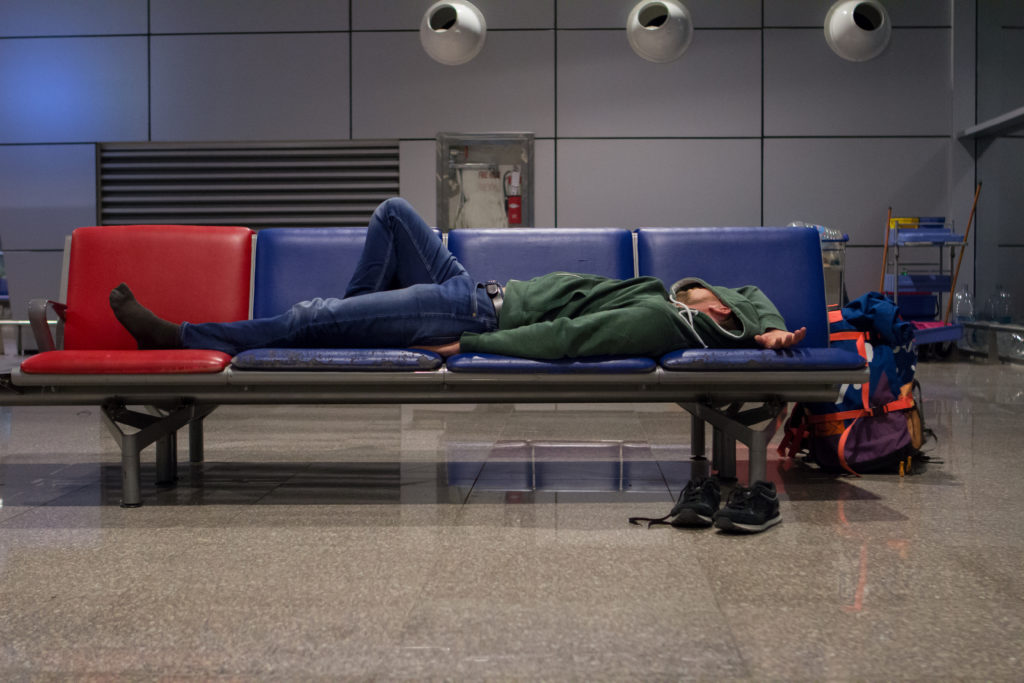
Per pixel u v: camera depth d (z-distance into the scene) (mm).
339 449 2869
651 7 5875
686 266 2449
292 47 6172
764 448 2068
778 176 6219
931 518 1924
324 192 6297
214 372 2018
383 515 1969
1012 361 6023
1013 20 5738
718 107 6172
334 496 2168
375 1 6129
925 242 5922
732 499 1858
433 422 3520
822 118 6195
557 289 2168
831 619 1309
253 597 1416
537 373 2010
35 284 6371
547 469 2512
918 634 1249
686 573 1528
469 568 1563
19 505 2096
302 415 3746
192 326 2146
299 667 1146
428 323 2125
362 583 1482
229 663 1160
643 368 1993
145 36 6180
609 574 1525
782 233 2482
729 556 1632
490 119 6191
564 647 1206
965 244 6293
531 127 6191
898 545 1706
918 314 6215
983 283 6312
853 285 6336
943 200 6262
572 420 3568
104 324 2398
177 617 1329
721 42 6129
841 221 6262
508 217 6113
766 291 2422
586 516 1951
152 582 1498
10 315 6422
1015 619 1306
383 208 2293
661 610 1347
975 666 1141
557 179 6223
